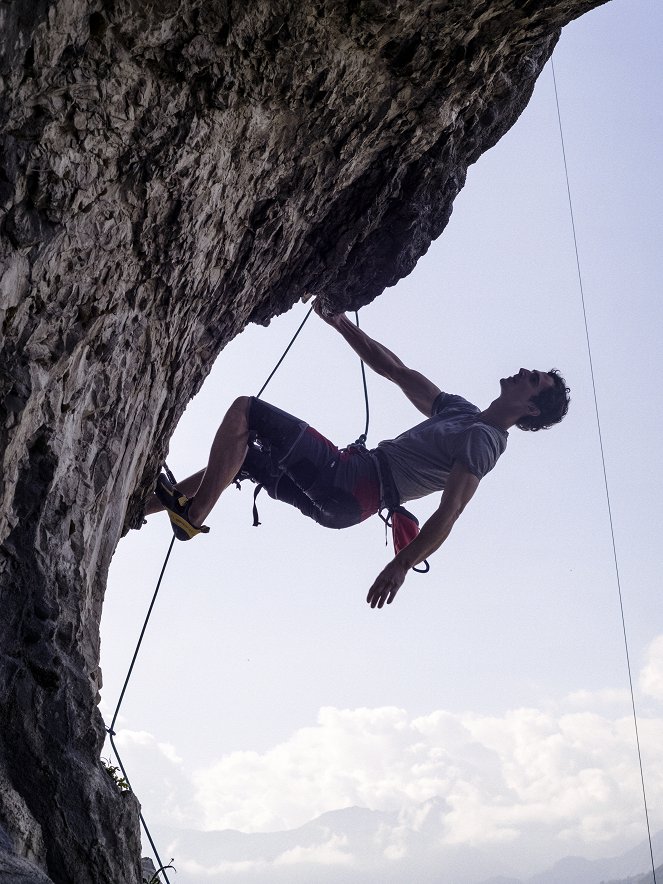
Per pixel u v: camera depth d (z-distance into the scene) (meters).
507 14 5.26
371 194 6.51
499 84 6.33
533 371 7.46
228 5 3.98
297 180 5.69
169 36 3.86
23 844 3.76
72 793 4.05
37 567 4.32
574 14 5.56
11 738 4.03
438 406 7.93
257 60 4.41
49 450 4.35
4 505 4.09
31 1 3.17
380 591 6.23
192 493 6.90
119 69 3.74
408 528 6.96
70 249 3.96
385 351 8.30
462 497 6.55
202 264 5.38
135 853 4.32
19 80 3.34
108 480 5.08
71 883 3.90
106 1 3.50
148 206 4.42
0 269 3.55
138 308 4.95
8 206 3.50
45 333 4.06
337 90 5.06
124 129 3.94
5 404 3.86
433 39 5.10
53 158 3.60
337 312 8.02
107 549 5.43
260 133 4.91
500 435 7.15
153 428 6.00
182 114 4.22
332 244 6.82
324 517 6.82
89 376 4.68
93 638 5.02
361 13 4.54
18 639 4.20
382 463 6.85
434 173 6.73
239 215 5.46
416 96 5.62
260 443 6.66
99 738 4.33
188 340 6.02
